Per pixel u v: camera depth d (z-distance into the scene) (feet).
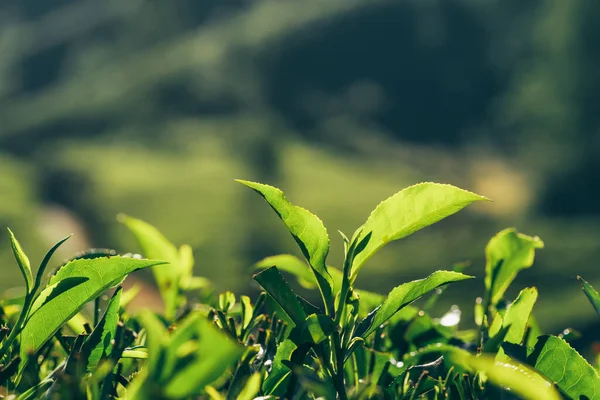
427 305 2.70
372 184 105.60
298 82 137.59
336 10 143.95
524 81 97.55
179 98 134.00
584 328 46.34
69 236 1.62
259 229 77.15
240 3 165.89
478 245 76.23
